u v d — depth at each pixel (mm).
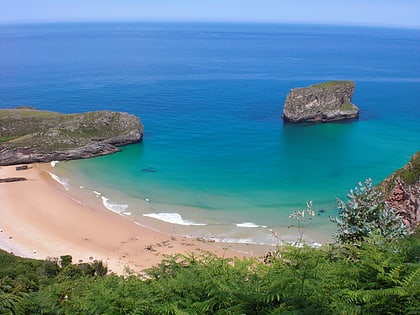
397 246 11180
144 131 101500
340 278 10086
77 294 12938
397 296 8898
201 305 9852
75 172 75562
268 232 51562
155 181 70812
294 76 191500
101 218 56344
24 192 65188
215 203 61312
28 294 13156
